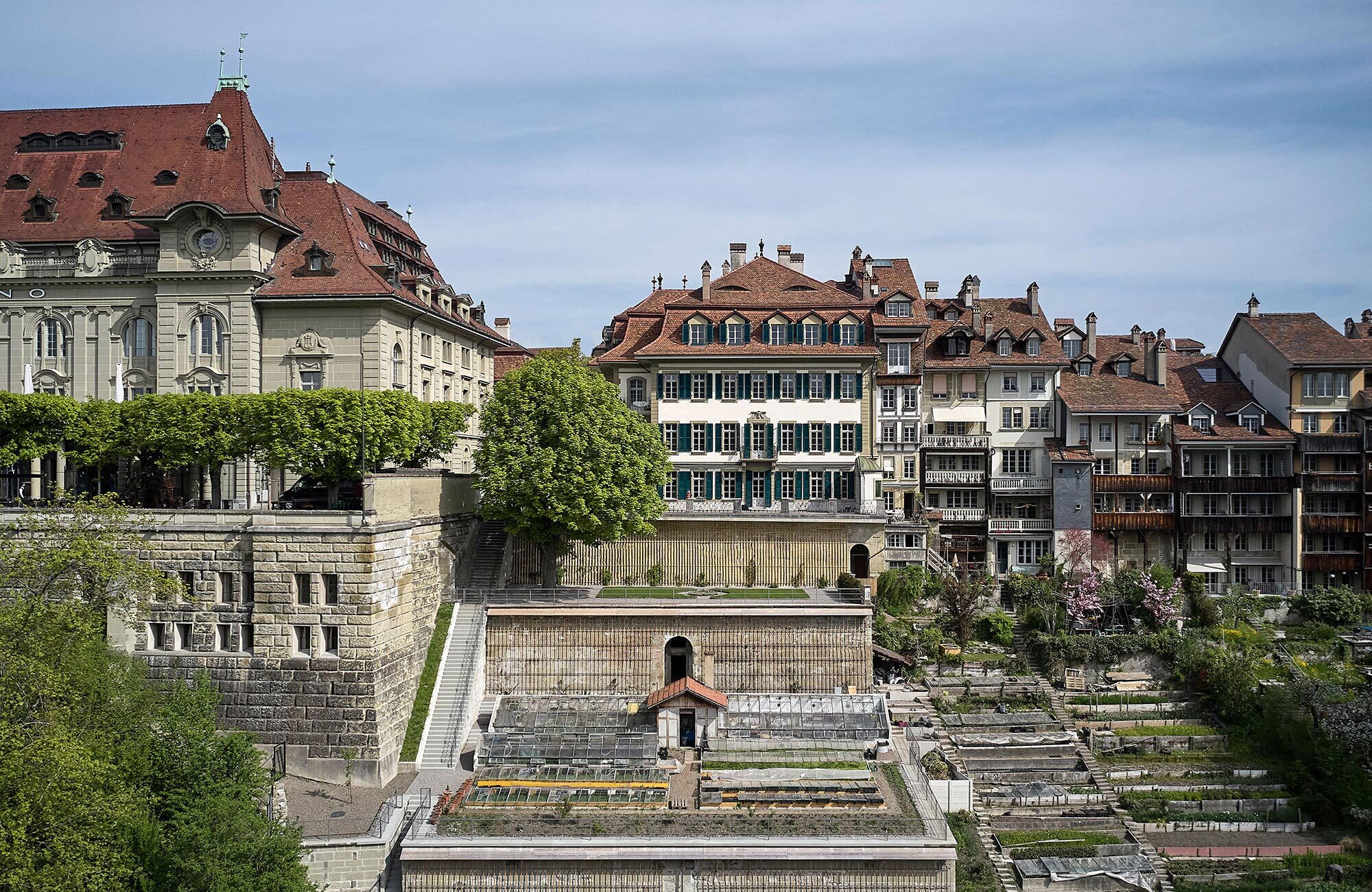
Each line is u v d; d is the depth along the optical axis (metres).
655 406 74.94
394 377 69.56
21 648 40.16
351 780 49.69
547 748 50.44
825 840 42.88
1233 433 79.44
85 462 58.94
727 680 57.31
